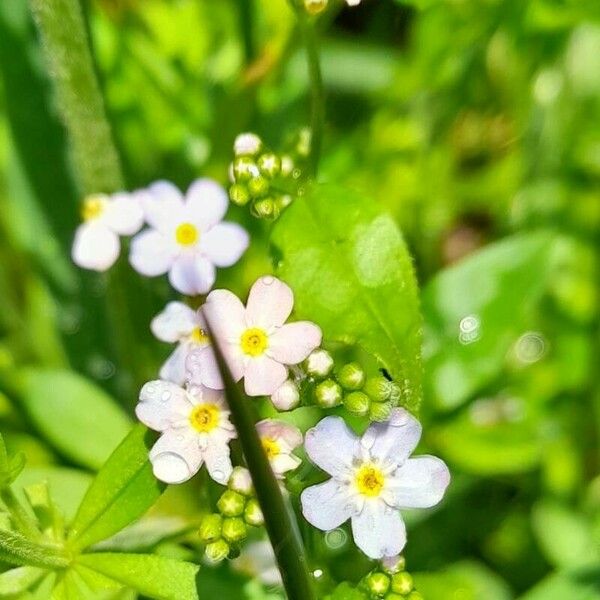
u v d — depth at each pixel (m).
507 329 0.10
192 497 0.10
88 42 0.10
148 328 0.11
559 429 0.12
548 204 0.12
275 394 0.07
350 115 0.13
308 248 0.08
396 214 0.12
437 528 0.11
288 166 0.08
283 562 0.07
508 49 0.12
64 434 0.10
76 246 0.09
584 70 0.12
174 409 0.07
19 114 0.12
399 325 0.08
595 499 0.11
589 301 0.12
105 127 0.10
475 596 0.11
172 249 0.08
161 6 0.12
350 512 0.07
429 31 0.12
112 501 0.08
